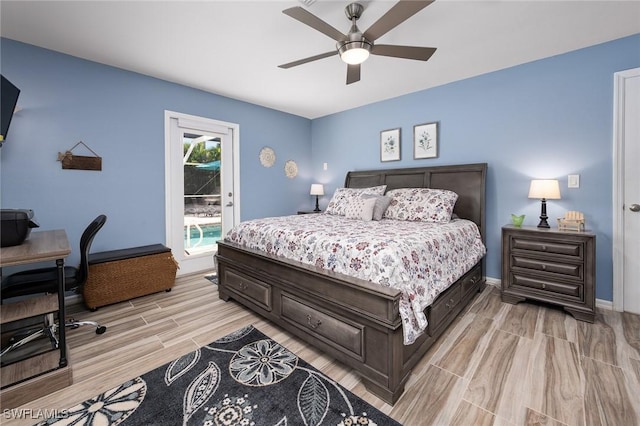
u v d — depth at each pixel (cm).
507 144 304
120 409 139
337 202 354
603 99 248
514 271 263
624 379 156
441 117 351
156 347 194
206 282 334
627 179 240
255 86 353
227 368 171
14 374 150
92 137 281
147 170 321
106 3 193
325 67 296
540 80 280
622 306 245
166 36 235
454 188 332
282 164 471
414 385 155
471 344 195
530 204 292
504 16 208
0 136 196
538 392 148
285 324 205
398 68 300
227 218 405
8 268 244
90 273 249
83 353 186
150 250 295
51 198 260
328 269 182
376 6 193
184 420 132
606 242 251
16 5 194
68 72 266
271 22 216
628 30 228
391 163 404
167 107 335
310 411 137
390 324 140
